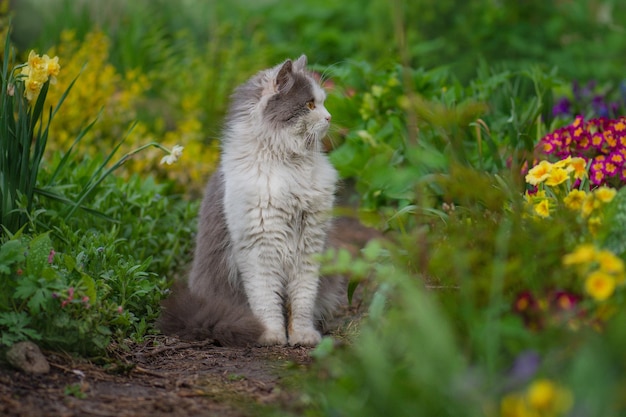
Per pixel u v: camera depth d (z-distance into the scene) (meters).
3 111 5.13
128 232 6.49
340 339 5.68
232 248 5.80
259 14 13.12
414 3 11.35
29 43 11.91
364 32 11.96
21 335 4.16
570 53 10.57
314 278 5.83
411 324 3.65
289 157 5.69
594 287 3.29
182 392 4.11
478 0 11.27
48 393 3.88
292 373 4.39
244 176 5.66
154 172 8.82
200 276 6.02
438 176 4.71
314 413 3.59
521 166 5.86
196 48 12.29
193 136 9.18
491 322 3.45
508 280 3.74
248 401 3.96
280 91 5.64
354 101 7.70
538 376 3.13
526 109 7.22
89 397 3.90
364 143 7.32
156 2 13.22
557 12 11.27
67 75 9.23
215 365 4.76
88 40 10.26
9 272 4.13
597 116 7.68
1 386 3.85
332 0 12.74
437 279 4.29
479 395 3.03
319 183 5.78
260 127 5.66
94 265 5.21
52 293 4.21
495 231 4.11
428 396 3.18
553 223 4.03
